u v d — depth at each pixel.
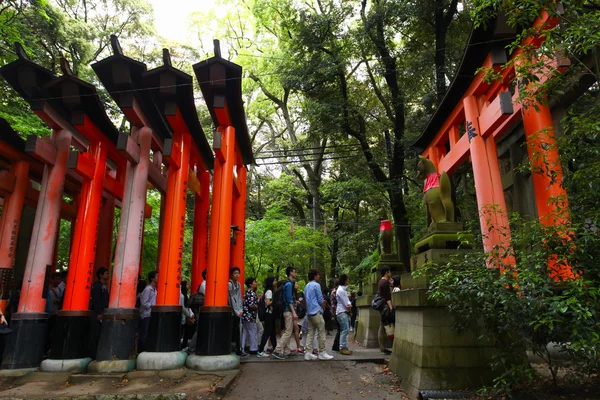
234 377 6.48
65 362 6.80
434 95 14.92
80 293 7.30
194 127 8.88
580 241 4.38
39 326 7.20
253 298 8.74
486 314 4.79
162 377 6.48
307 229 21.11
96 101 7.40
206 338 7.14
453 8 14.21
